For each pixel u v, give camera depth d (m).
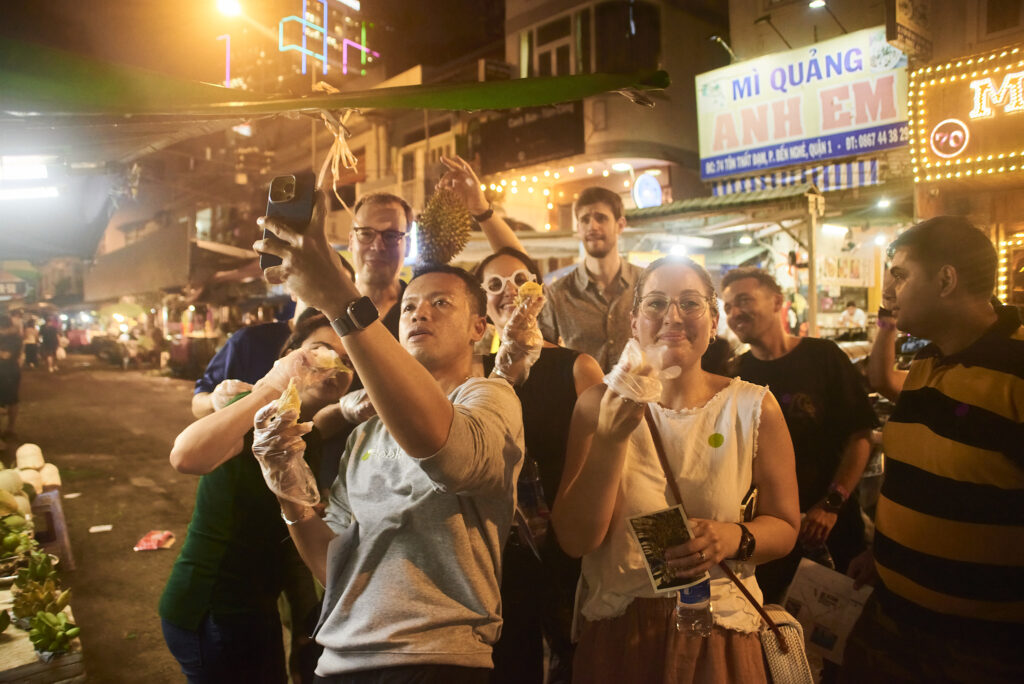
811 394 2.81
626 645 1.68
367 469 1.64
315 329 2.18
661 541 1.55
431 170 17.66
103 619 4.12
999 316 1.75
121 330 24.94
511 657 2.01
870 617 1.91
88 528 5.86
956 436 1.66
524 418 2.32
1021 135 4.21
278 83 19.45
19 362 10.13
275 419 1.55
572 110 14.84
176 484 7.32
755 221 8.51
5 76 0.80
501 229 2.80
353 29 20.42
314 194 1.10
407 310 1.73
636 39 14.60
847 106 10.35
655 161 14.83
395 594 1.50
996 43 6.19
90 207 7.57
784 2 12.08
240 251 17.27
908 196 9.44
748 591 1.68
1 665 2.18
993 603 1.62
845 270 11.15
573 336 3.74
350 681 1.49
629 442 1.78
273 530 2.13
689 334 1.78
